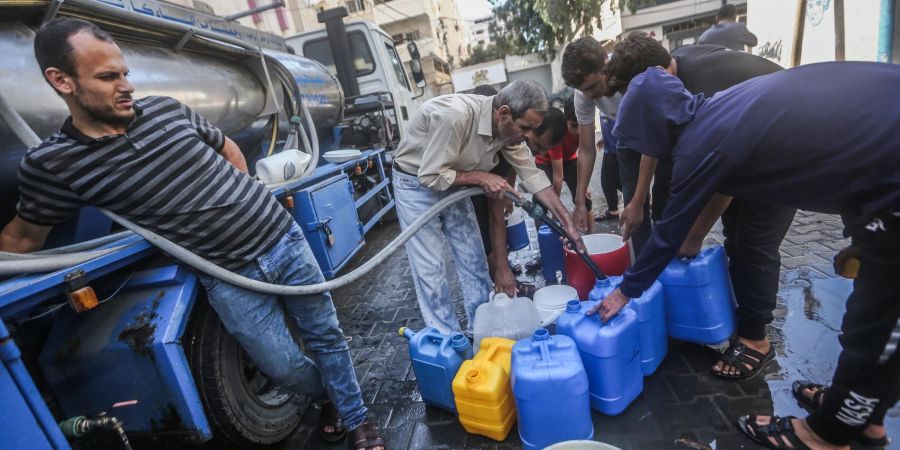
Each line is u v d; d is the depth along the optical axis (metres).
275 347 1.63
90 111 1.24
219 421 1.63
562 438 1.59
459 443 1.84
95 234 1.83
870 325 1.21
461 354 1.91
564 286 2.30
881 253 1.16
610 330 1.70
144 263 1.56
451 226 2.37
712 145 1.33
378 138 4.83
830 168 1.20
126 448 1.32
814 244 3.18
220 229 1.46
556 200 2.29
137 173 1.32
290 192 2.67
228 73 2.99
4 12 1.72
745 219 1.80
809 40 5.00
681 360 2.12
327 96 4.36
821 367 1.93
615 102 2.59
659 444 1.66
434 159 1.99
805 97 1.22
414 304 3.32
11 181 1.68
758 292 1.88
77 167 1.26
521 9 17.33
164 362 1.39
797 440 1.52
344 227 3.21
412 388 2.28
